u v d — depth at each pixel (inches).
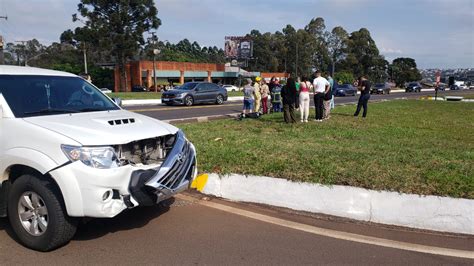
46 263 151.3
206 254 160.6
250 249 166.1
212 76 2869.1
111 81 2544.3
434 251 168.2
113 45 2325.3
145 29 2413.9
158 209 211.3
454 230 192.5
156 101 1169.4
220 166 250.5
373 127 487.5
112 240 172.2
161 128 180.2
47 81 201.0
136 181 156.6
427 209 195.9
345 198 208.7
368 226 197.0
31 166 155.1
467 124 574.9
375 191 204.8
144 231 182.2
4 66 201.2
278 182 223.5
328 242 175.2
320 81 535.2
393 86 3900.1
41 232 159.5
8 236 175.6
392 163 252.8
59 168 150.0
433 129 500.4
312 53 4320.9
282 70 4370.1
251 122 521.3
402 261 158.6
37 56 3085.6
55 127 160.7
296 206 217.6
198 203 222.8
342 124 505.4
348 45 4372.5
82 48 2324.1
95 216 150.2
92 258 155.6
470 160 273.6
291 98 499.2
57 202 153.8
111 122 173.8
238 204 224.2
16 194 162.1
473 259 161.3
